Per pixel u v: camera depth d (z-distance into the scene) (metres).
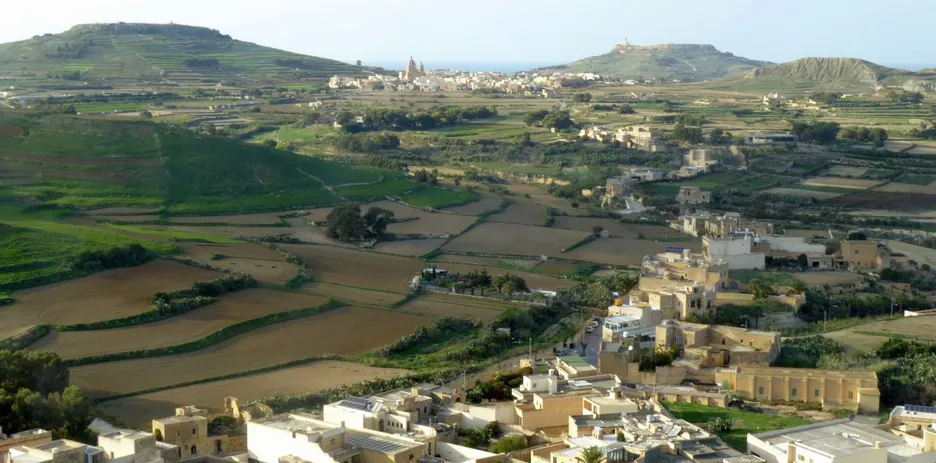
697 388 174.00
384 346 197.75
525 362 183.25
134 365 180.00
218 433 144.50
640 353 189.00
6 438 122.88
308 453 127.56
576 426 142.12
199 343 193.12
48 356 161.75
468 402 163.00
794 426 151.75
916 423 148.38
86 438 137.88
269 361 185.75
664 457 128.88
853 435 137.12
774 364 186.88
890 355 192.00
